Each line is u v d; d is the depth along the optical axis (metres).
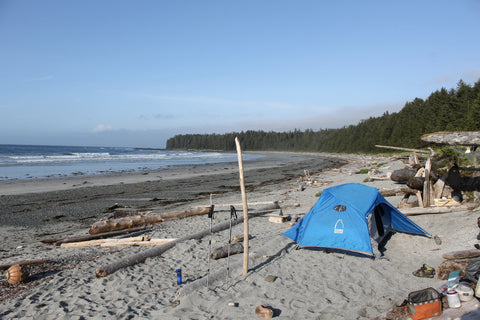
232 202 16.45
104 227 10.68
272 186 24.44
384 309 4.88
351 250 7.21
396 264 6.71
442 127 53.78
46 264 7.82
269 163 59.88
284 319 4.64
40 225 12.61
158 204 16.98
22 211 15.31
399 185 16.41
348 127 117.88
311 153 126.50
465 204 8.95
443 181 9.67
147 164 51.75
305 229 8.02
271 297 5.41
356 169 35.62
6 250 9.13
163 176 32.53
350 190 8.45
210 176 33.00
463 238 7.29
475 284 4.96
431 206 9.35
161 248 8.42
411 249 7.58
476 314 4.17
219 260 7.65
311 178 27.39
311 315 4.73
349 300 5.21
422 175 10.29
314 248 7.95
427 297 4.64
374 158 58.34
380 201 8.13
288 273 6.46
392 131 81.06
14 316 5.16
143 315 5.03
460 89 57.88
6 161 48.50
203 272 6.93
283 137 184.00
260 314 4.69
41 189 22.38
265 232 10.14
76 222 13.12
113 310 5.25
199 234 9.75
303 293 5.53
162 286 6.25
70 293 6.00
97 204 17.16
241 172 6.29
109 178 29.86
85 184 25.42
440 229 8.32
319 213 8.01
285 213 13.04
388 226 8.74
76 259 8.23
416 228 8.12
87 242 9.61
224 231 10.54
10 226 12.41
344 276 6.24
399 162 30.95
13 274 6.58
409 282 5.81
